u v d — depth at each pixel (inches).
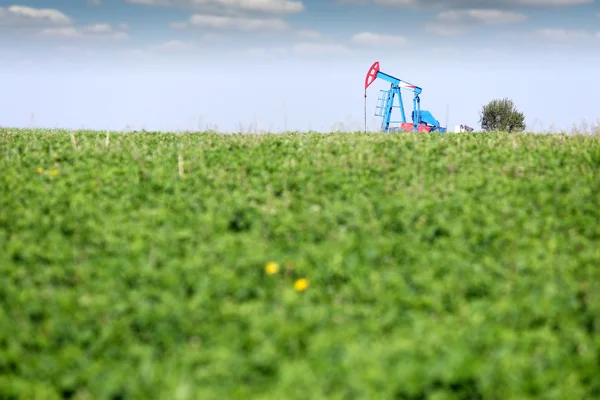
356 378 373.4
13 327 441.1
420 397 367.9
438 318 449.1
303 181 749.9
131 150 927.0
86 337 431.2
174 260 521.3
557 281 495.5
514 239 574.2
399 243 562.3
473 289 484.7
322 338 411.8
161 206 659.4
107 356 412.5
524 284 490.6
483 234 583.5
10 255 544.7
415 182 737.6
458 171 811.4
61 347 425.7
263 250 549.6
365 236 575.8
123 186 729.6
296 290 485.4
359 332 426.9
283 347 410.3
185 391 364.5
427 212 634.2
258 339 415.8
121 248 555.5
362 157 854.5
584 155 870.4
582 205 658.8
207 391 366.3
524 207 661.3
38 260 544.1
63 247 559.8
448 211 641.6
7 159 866.1
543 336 419.8
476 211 641.6
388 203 661.3
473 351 402.0
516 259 530.6
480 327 429.1
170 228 593.3
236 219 618.5
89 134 1192.8
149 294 474.9
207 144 987.9
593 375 389.1
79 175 778.2
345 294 478.6
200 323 442.3
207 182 753.0
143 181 757.3
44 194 704.4
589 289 480.4
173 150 931.3
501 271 509.0
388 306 461.4
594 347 411.5
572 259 539.2
